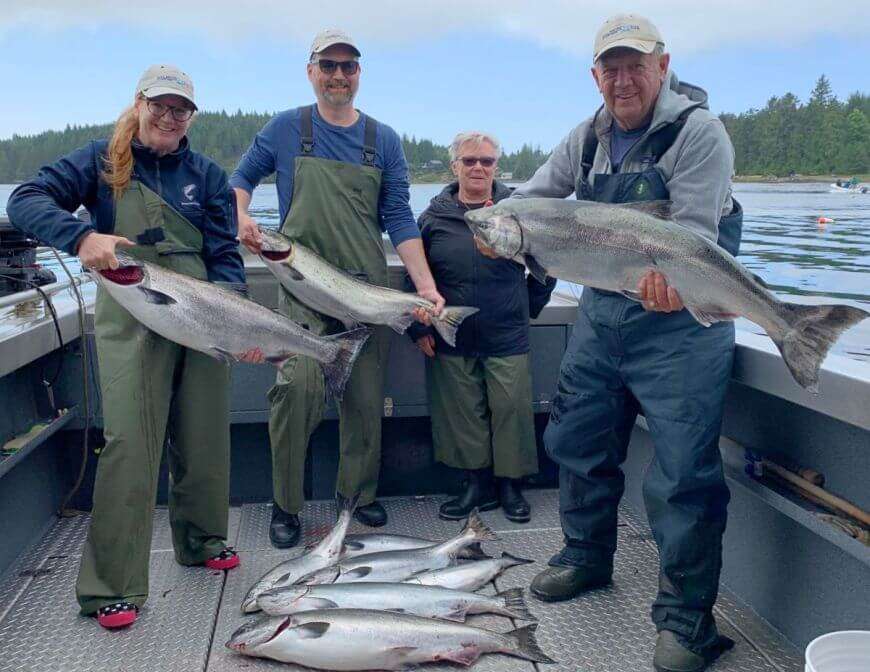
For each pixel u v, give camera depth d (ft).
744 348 9.25
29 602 10.15
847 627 8.18
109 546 9.57
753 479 9.54
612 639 9.34
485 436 13.12
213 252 10.25
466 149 12.51
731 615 9.74
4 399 11.50
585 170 9.57
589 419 9.83
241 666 8.75
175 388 10.41
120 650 9.06
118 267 8.77
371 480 12.90
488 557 11.15
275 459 12.03
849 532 7.89
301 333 10.30
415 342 13.28
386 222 12.50
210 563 11.16
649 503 8.95
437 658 8.62
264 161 12.18
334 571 10.21
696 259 8.07
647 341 8.97
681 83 9.30
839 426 8.61
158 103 9.06
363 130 11.96
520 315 12.84
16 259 13.33
